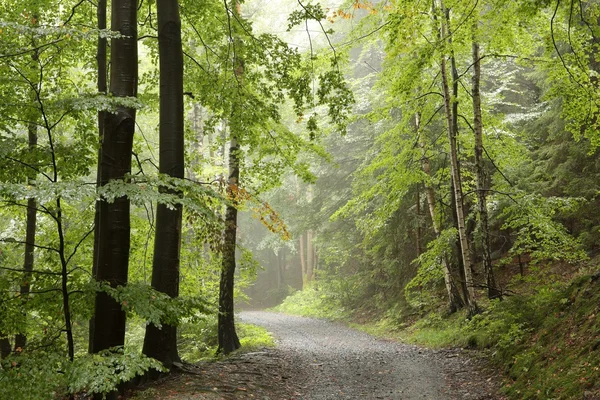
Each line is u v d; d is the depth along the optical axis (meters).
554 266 14.55
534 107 17.09
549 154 14.39
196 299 6.32
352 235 23.19
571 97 9.94
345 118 9.50
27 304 6.22
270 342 14.28
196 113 18.64
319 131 11.66
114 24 6.95
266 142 11.44
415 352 11.86
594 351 6.08
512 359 8.15
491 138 13.95
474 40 10.59
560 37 10.55
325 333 18.33
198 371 8.22
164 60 8.16
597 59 9.58
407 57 11.99
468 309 13.17
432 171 16.61
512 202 13.30
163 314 5.61
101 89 8.50
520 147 13.85
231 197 9.67
